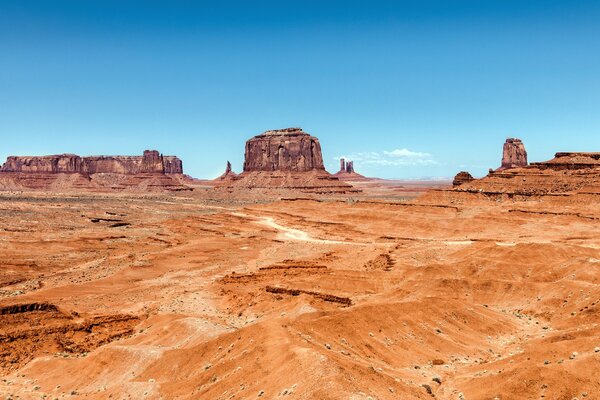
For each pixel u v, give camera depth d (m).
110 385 70.75
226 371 63.78
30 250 173.50
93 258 166.62
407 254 150.75
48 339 88.06
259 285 121.06
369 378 58.91
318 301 100.44
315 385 54.09
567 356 68.56
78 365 76.19
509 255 128.88
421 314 85.12
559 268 115.38
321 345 68.19
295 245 186.00
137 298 117.88
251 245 191.38
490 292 108.25
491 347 82.38
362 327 77.38
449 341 81.69
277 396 54.84
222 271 146.75
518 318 96.69
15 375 77.19
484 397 62.69
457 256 142.00
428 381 66.69
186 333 81.81
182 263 159.12
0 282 130.50
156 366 71.62
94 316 99.56
